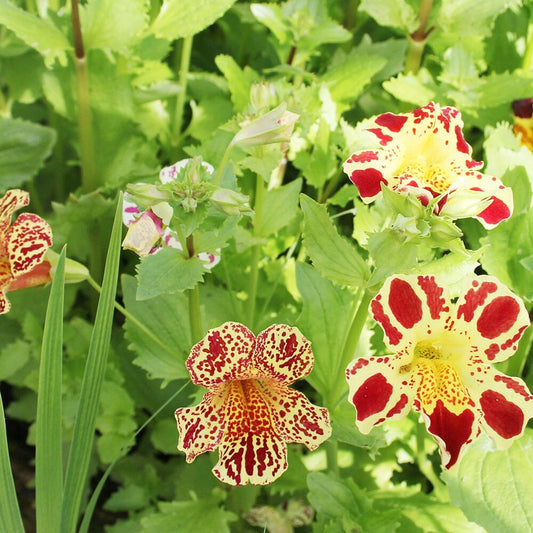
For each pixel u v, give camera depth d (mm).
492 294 310
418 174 333
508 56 530
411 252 325
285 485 421
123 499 440
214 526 402
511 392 316
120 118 485
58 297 322
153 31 448
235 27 584
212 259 387
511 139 434
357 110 523
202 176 330
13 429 507
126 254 500
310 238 352
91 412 339
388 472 428
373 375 311
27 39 429
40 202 561
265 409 333
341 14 564
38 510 338
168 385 452
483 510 370
